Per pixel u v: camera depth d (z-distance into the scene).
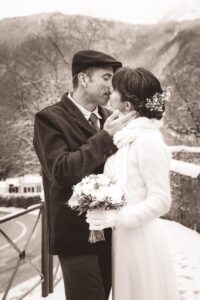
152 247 1.88
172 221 8.81
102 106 2.42
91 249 2.04
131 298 1.89
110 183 1.81
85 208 1.78
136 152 1.85
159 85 1.95
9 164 31.22
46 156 1.97
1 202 26.66
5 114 31.83
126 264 1.88
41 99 31.84
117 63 2.16
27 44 32.09
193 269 4.71
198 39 27.02
